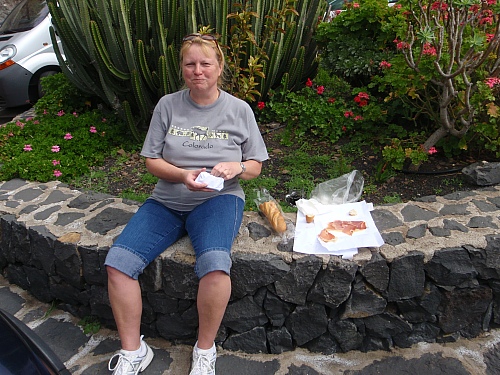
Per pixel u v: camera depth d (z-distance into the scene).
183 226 2.36
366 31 4.08
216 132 2.28
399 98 3.54
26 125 4.04
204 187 2.11
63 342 2.54
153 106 4.03
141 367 2.26
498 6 2.60
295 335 2.39
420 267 2.23
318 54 4.45
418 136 3.42
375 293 2.27
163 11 3.63
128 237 2.18
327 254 2.24
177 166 2.30
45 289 2.77
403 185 3.08
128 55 3.62
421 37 2.63
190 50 2.15
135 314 2.15
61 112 4.30
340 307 2.31
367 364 2.33
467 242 2.26
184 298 2.34
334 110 3.69
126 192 3.19
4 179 3.31
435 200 2.71
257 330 2.39
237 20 3.61
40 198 3.00
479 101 2.89
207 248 2.07
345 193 2.74
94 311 2.60
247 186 3.12
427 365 2.29
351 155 3.46
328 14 4.68
